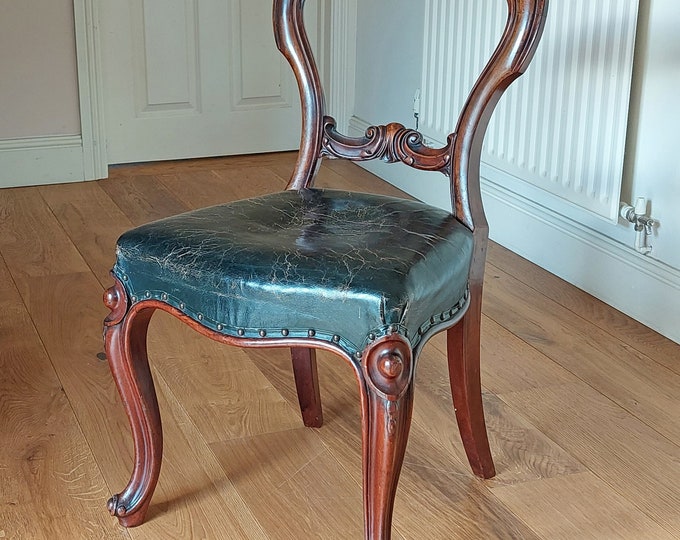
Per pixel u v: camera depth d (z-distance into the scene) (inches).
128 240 56.5
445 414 77.3
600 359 87.0
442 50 114.5
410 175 132.1
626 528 63.6
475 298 62.7
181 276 54.2
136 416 60.1
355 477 68.6
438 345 89.7
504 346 89.0
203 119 144.4
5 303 95.5
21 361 84.0
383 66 135.2
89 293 98.6
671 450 73.0
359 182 138.1
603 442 73.8
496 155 109.0
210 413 76.7
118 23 135.0
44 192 130.0
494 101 60.8
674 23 86.7
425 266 53.4
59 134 132.7
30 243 111.5
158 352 86.6
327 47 145.3
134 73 138.4
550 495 66.9
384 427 50.3
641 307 94.4
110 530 62.1
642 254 94.0
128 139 141.3
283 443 72.7
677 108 87.6
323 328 51.8
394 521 63.7
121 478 67.7
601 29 90.0
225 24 141.0
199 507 64.7
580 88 94.0
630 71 88.1
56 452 70.5
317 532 62.5
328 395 80.0
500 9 103.3
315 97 66.9
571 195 98.0
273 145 150.0
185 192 130.8
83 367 83.4
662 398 80.6
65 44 129.8
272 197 64.0
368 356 50.3
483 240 61.9
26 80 129.1
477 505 65.6
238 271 52.5
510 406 78.5
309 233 56.8
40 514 63.4
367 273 51.1
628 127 93.5
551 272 106.9
